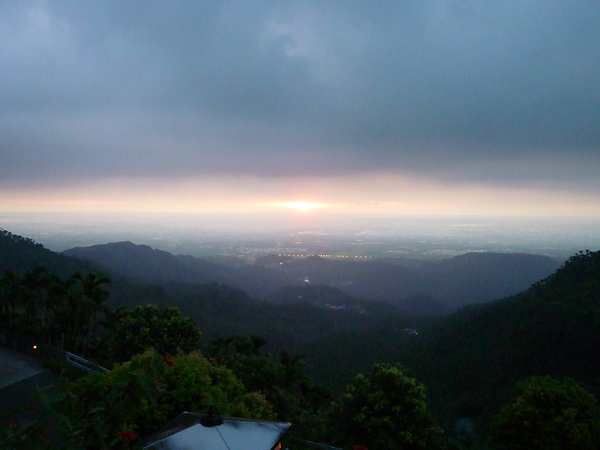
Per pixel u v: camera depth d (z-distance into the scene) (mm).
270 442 5605
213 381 10812
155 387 2912
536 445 11188
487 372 30516
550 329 30594
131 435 2947
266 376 17219
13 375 13398
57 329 19312
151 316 19500
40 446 2447
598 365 25906
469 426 23500
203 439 5535
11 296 20438
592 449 10750
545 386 12141
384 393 12500
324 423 13703
